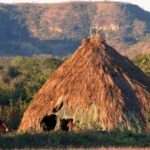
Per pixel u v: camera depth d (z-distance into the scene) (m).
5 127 100.69
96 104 94.94
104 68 99.75
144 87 99.88
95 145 73.25
